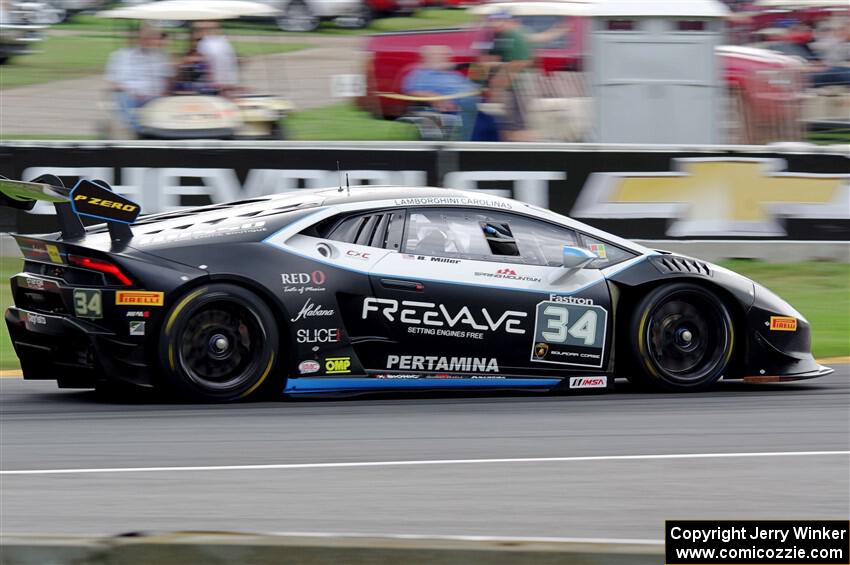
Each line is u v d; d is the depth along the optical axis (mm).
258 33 69812
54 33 67125
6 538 11680
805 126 46562
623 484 16922
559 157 39219
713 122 45000
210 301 22062
